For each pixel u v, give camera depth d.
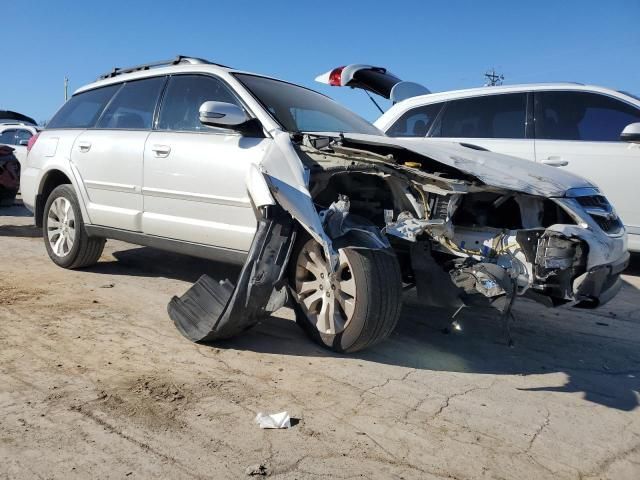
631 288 6.20
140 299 4.75
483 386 3.39
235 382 3.21
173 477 2.30
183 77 4.93
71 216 5.56
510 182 3.51
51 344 3.62
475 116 7.01
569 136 6.45
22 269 5.58
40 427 2.61
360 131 4.91
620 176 6.16
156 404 2.90
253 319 3.54
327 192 3.98
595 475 2.53
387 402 3.08
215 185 4.26
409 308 4.92
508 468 2.53
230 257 4.29
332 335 3.65
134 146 4.89
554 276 3.42
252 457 2.47
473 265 3.38
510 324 4.69
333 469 2.42
